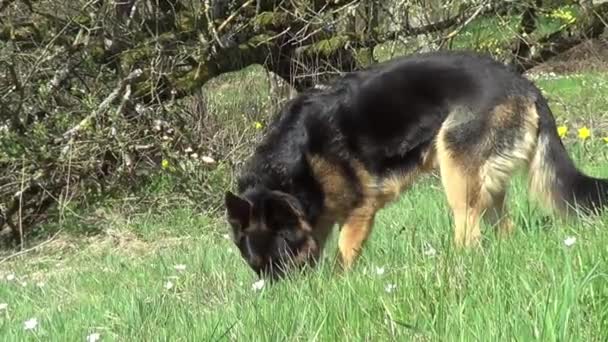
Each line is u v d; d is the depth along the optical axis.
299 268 3.65
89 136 5.81
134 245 5.51
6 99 5.73
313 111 3.81
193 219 5.79
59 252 5.59
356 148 3.76
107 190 6.01
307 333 2.68
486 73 3.66
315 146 3.77
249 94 6.60
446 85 3.68
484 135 3.60
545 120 3.66
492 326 2.46
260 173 3.80
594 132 6.19
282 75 6.58
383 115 3.74
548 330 2.37
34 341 3.22
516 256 3.00
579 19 6.38
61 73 5.93
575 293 2.46
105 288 4.27
